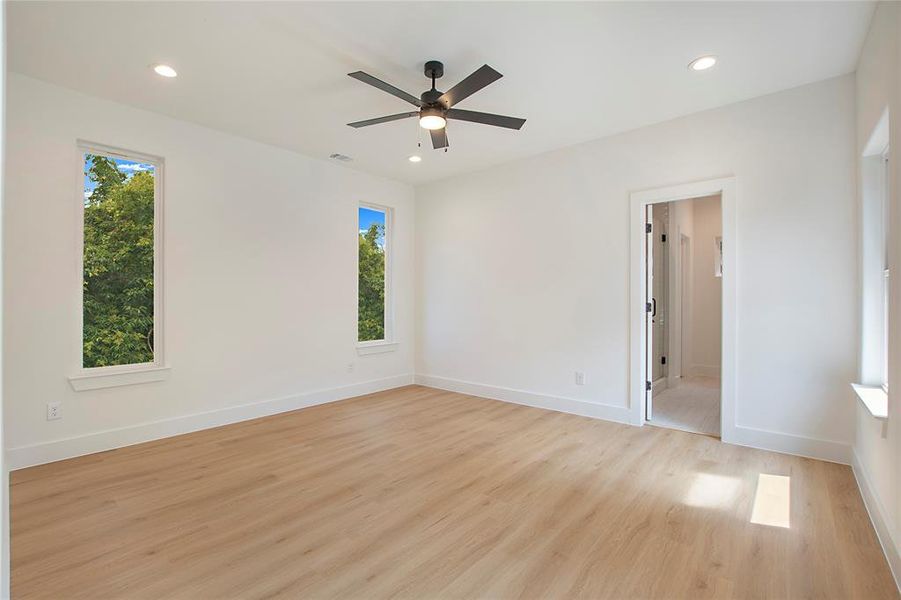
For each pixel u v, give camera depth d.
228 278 4.00
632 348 3.98
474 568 1.94
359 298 5.30
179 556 2.02
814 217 3.10
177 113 3.56
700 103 3.40
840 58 2.77
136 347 3.55
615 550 2.06
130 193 3.53
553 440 3.56
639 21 2.39
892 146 2.00
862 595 1.76
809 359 3.12
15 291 2.95
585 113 3.57
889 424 2.02
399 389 5.48
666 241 5.56
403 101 3.35
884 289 2.73
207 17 2.36
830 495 2.56
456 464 3.08
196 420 3.79
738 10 2.30
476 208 5.14
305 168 4.59
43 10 2.28
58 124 3.11
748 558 1.99
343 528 2.25
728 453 3.24
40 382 3.04
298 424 4.01
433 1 2.23
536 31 2.48
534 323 4.64
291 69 2.89
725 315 3.44
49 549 2.07
